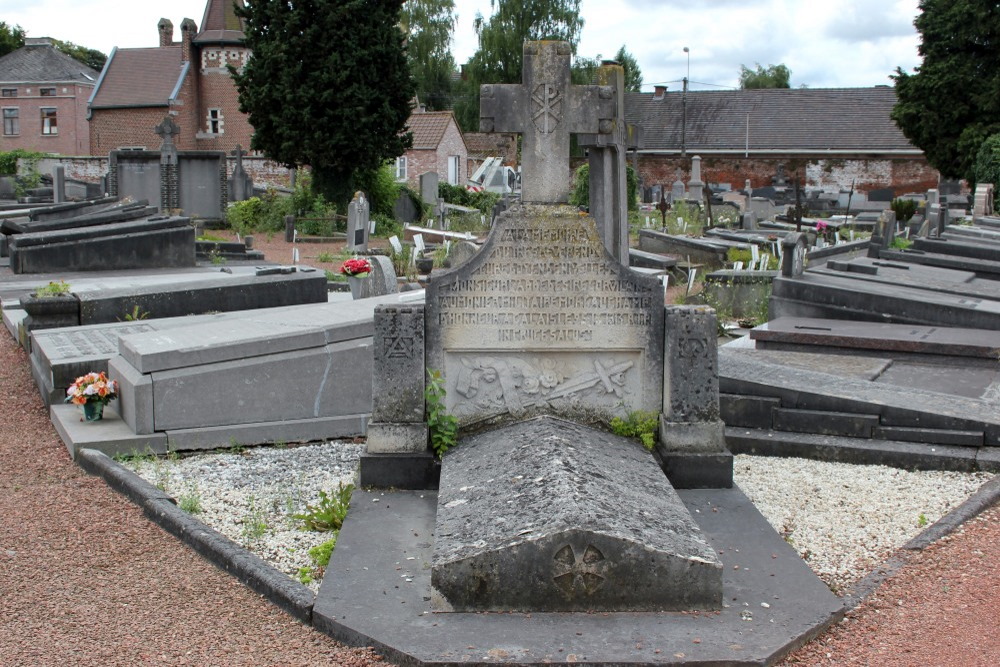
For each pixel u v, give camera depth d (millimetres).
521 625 4816
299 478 7508
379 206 36875
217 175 32375
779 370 9141
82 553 6000
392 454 6797
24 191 37250
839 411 8289
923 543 6105
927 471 7742
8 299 14969
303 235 31422
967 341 10930
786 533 6398
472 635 4699
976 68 40781
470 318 6918
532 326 6941
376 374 6809
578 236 6879
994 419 7938
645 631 4754
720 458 6785
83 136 63875
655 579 4969
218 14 55312
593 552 4953
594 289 6914
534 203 7008
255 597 5379
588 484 5535
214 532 6094
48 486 7293
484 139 62844
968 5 39688
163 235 19812
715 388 6805
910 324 12547
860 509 6867
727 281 15906
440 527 5398
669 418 6840
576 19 57156
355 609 4984
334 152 33812
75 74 63781
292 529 6414
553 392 7004
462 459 6492
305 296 12773
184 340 8484
